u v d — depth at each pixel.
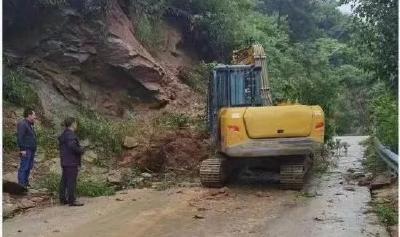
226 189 11.64
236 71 12.96
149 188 12.12
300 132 11.42
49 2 15.62
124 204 10.18
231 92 12.93
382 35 10.95
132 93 17.11
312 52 32.09
